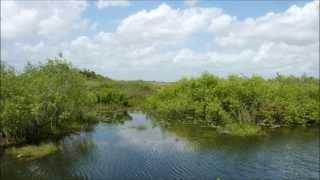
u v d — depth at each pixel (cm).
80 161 4297
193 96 7756
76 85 6831
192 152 4734
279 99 7281
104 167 4066
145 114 9419
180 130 6519
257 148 4978
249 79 7544
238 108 6925
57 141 5447
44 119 5638
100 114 8906
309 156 4550
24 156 4478
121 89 12912
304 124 7231
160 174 3816
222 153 4688
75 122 7019
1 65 5366
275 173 3853
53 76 6219
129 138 5734
